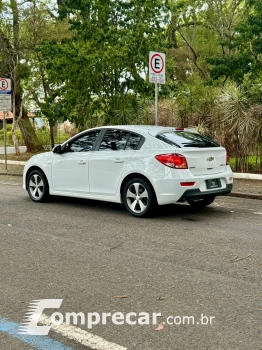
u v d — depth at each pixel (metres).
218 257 6.02
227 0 26.73
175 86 16.34
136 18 15.10
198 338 3.82
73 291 4.88
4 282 5.17
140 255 6.15
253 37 16.53
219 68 16.75
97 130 9.38
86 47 14.69
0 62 20.12
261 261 5.85
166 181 8.03
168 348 3.65
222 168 8.73
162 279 5.21
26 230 7.65
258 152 13.39
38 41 18.81
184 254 6.17
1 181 14.49
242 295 4.73
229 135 13.56
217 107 13.80
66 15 15.61
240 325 4.05
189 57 28.94
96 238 7.07
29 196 10.62
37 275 5.39
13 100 21.30
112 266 5.70
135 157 8.47
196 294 4.76
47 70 16.03
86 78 14.78
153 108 15.45
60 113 15.99
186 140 8.46
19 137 32.41
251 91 13.58
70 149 9.77
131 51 14.81
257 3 15.80
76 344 3.76
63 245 6.69
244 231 7.45
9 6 18.56
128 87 15.72
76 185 9.51
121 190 8.77
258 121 13.05
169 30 27.39
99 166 9.02
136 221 8.23
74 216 8.74
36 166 10.29
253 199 10.70
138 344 3.73
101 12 14.91
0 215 8.91
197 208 9.52
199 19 28.86
